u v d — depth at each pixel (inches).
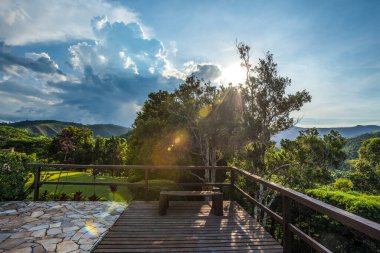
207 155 561.6
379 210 317.1
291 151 497.7
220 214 220.8
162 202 221.8
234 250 151.9
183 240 165.9
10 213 220.1
